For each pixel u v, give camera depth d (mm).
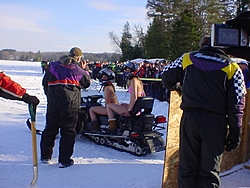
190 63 3092
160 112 10258
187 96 3043
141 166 4672
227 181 4105
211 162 2975
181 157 3166
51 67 4676
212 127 2906
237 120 2930
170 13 41750
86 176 4199
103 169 4484
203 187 3033
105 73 6004
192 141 3037
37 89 17250
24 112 9180
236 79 2936
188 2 39688
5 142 5723
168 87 3301
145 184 3920
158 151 5289
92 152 5355
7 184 3846
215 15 38094
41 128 6949
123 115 5465
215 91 2930
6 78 3408
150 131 5371
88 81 4746
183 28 29766
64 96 4484
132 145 5309
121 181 4047
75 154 5195
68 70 4570
